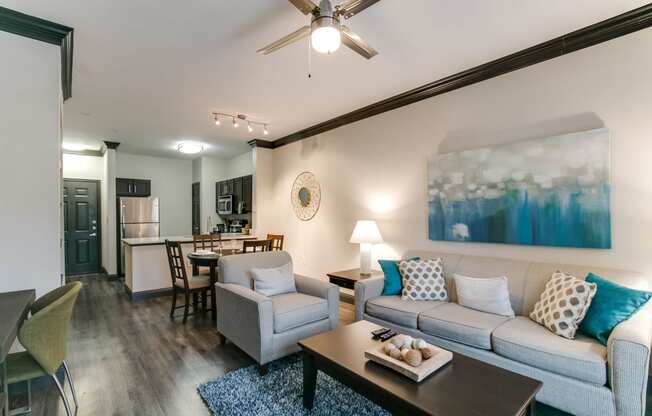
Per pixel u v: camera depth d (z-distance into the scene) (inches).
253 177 242.5
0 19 88.0
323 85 139.8
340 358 73.9
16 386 90.4
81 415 80.9
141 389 92.7
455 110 133.3
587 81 100.9
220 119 187.2
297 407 82.8
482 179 123.0
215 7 86.9
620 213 94.7
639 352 67.6
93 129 206.4
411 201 149.5
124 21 92.7
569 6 88.0
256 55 113.0
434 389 61.2
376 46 108.0
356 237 148.7
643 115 91.5
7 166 91.0
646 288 87.4
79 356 114.0
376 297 124.8
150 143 247.9
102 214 273.3
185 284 151.3
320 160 201.6
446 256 129.1
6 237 90.7
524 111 114.0
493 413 54.0
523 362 82.8
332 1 83.4
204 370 103.7
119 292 209.2
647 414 77.1
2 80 90.7
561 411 80.4
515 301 104.8
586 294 84.1
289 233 228.4
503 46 108.8
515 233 114.4
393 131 157.5
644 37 91.5
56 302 69.1
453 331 96.1
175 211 317.4
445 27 97.4
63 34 96.4
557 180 105.1
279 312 104.0
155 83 135.6
